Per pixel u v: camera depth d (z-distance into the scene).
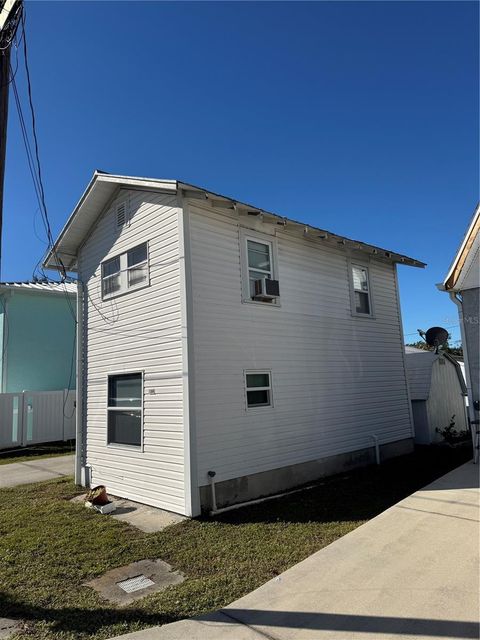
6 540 6.20
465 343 9.09
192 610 4.16
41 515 7.46
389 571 4.54
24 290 17.88
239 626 3.76
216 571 5.06
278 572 4.90
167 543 6.02
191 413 7.45
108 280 9.80
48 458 13.40
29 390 17.91
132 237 9.13
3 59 5.42
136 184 8.49
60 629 3.91
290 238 10.03
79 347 10.41
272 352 9.12
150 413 8.24
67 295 16.92
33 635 3.83
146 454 8.23
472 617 3.60
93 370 9.99
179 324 7.80
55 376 18.66
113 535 6.37
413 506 6.63
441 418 14.77
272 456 8.69
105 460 9.28
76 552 5.76
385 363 12.29
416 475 9.66
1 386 17.52
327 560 4.93
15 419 15.41
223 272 8.44
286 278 9.76
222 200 8.20
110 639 3.70
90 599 4.49
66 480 10.29
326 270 10.88
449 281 9.08
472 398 9.03
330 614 3.81
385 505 7.36
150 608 4.22
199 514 7.23
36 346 18.33
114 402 9.35
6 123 5.38
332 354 10.59
